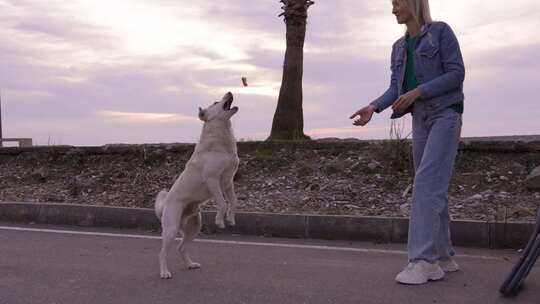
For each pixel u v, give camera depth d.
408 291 4.66
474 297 4.48
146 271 5.45
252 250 6.35
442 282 4.90
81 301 4.52
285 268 5.51
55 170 10.90
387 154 9.33
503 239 6.36
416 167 5.21
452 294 4.56
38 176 10.53
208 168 5.38
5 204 8.45
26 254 6.16
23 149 11.60
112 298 4.60
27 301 4.52
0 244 6.69
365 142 10.09
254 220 7.29
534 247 4.55
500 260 5.73
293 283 4.97
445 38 4.88
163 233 5.32
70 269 5.52
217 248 6.47
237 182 9.38
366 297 4.52
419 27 5.05
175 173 10.02
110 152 11.12
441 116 4.93
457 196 8.07
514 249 6.29
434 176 4.89
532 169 8.61
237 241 6.85
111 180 10.00
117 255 6.13
